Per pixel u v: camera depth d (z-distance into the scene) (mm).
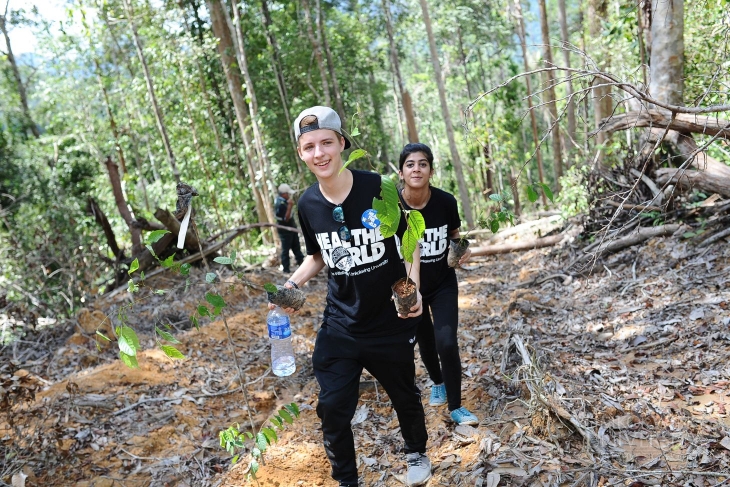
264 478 3479
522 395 3945
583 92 3305
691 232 6531
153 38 15336
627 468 2979
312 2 20359
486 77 26844
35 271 7574
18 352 6207
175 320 6852
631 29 9250
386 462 3541
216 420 4430
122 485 3574
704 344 4355
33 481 3543
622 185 7664
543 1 16266
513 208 16734
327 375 2902
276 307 3092
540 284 7355
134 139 19672
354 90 22891
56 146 19125
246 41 18125
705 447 3076
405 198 3637
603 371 4188
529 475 3006
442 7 24750
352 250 2773
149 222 9133
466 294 7891
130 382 4820
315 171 2736
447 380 3680
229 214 15680
